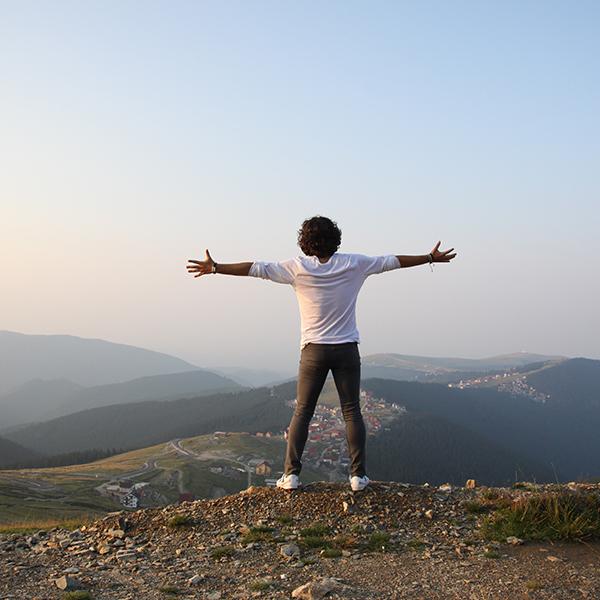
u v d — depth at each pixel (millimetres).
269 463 174125
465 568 5602
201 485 144500
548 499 6840
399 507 7254
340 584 5215
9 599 5176
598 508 6656
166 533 7191
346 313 6805
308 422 7504
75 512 97562
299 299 6891
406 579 5398
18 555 6836
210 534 6992
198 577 5617
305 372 7051
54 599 5172
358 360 6961
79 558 6559
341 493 7516
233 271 6547
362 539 6496
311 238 6660
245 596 5156
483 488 8039
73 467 162375
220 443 196000
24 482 128750
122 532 7316
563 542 6156
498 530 6547
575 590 4980
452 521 6926
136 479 145125
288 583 5445
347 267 6648
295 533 6734
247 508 7516
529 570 5473
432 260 6730
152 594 5277
